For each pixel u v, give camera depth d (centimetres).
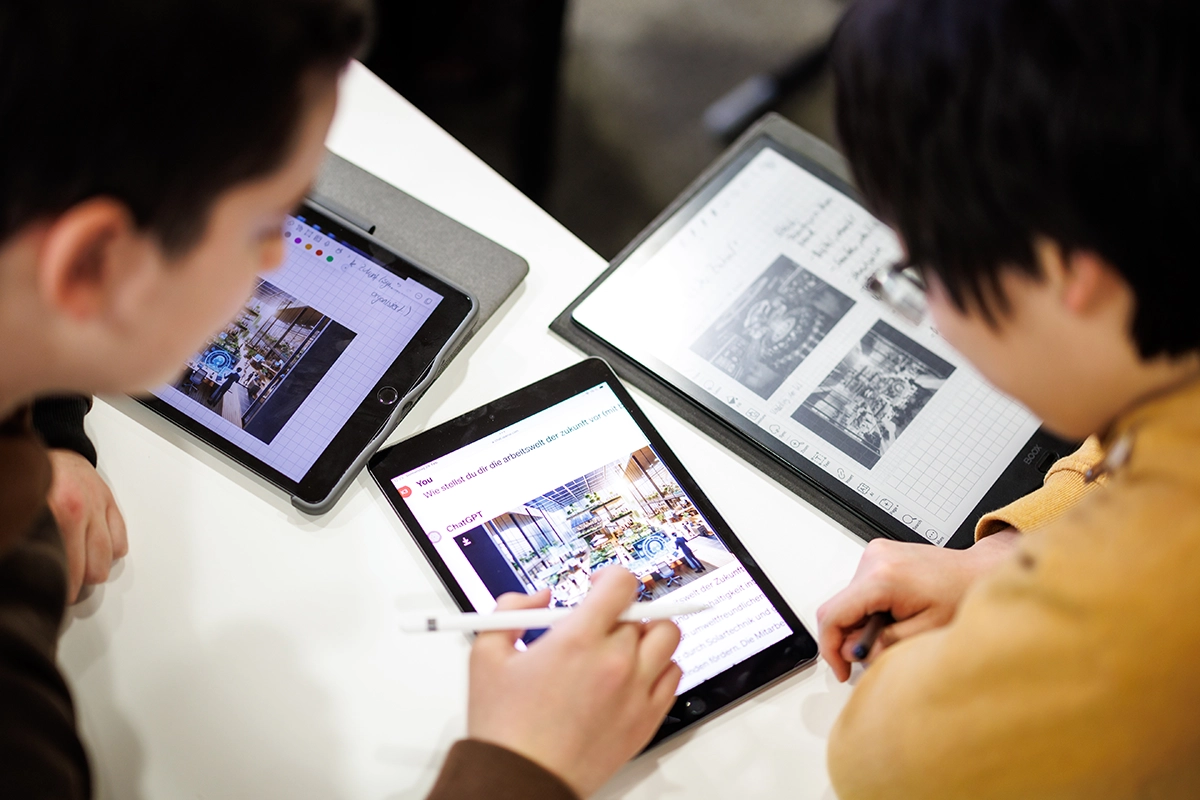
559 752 56
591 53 185
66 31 35
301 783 63
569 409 73
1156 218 40
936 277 47
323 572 70
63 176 37
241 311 74
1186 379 45
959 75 41
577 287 82
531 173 164
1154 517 43
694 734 65
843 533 73
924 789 52
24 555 56
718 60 186
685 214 83
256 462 71
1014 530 70
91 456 71
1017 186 41
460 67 172
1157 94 38
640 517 70
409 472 71
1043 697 45
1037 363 47
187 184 39
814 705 66
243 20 37
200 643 67
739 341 78
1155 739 44
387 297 75
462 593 67
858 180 48
